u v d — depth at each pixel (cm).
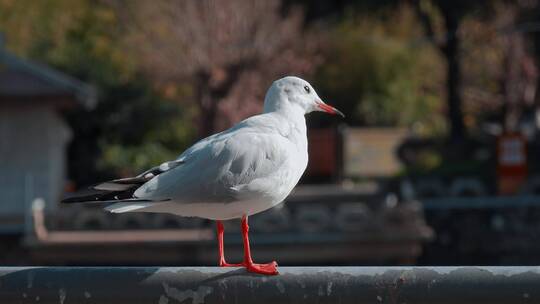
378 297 402
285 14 2759
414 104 3272
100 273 416
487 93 3281
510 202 2006
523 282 390
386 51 3191
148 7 2469
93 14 2866
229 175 449
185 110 2692
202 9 2359
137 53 2473
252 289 409
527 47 2988
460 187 2205
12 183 2028
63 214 1803
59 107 2098
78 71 2683
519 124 2636
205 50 2288
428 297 398
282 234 1686
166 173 441
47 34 2911
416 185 2236
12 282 420
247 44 2331
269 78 2442
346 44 3175
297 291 407
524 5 2819
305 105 514
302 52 2714
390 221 1692
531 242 1977
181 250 1683
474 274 394
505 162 2194
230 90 2259
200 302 413
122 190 431
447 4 2728
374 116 3153
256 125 481
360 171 2534
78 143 2647
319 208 1839
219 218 464
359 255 1697
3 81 2009
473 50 3086
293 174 477
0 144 2036
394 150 2561
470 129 3297
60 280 418
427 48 3366
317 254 1695
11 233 1834
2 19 2905
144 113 2669
